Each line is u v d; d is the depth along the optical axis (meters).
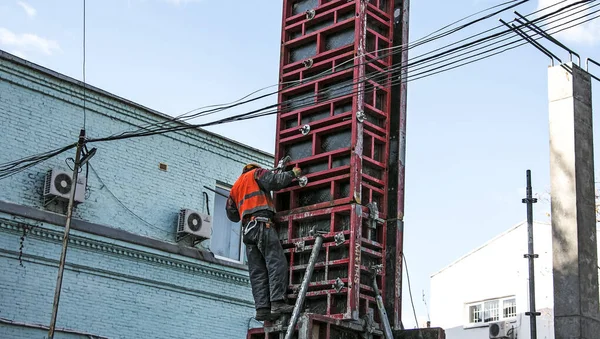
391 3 12.89
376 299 11.48
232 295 21.05
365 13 12.29
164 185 20.20
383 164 12.20
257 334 11.65
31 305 17.30
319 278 11.62
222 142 21.59
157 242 19.67
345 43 12.43
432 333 11.33
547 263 25.58
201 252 20.48
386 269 11.87
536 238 26.16
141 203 19.67
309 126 12.30
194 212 20.25
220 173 21.50
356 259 11.25
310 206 11.86
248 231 11.57
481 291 27.52
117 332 18.58
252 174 11.84
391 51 12.53
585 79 13.54
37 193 17.88
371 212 11.65
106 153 19.23
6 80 17.78
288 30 13.19
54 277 17.78
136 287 19.19
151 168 20.03
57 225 17.91
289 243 11.89
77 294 18.09
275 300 11.39
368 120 12.20
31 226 17.52
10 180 17.52
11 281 17.12
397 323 11.62
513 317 26.20
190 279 20.28
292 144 12.64
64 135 18.52
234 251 21.64
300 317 10.84
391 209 12.08
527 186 16.12
